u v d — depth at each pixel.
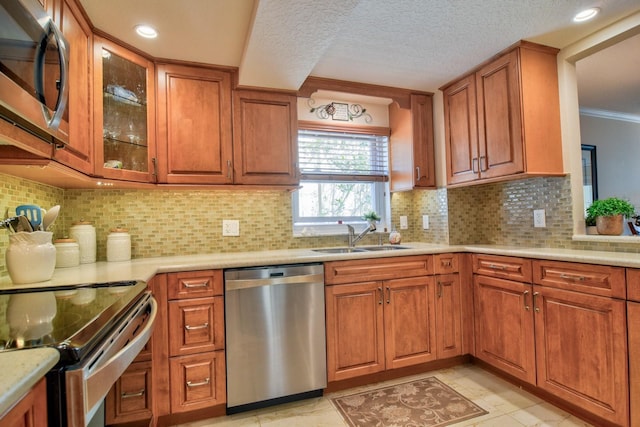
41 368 0.59
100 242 2.20
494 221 2.77
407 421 1.79
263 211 2.59
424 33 1.97
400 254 2.28
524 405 1.91
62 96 1.13
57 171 1.44
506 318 2.13
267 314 1.96
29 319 0.86
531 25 1.92
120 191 2.26
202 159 2.16
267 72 2.08
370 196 3.14
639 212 3.77
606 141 3.72
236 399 1.89
